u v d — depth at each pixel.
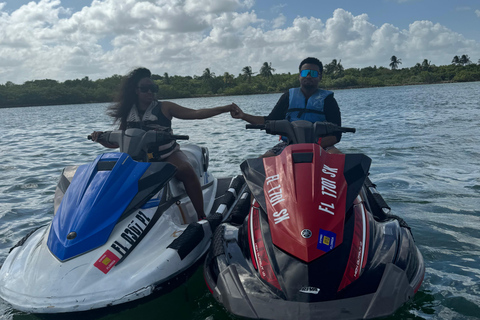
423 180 5.95
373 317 2.19
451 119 14.33
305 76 4.08
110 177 3.03
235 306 2.36
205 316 2.58
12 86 187.38
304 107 4.16
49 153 10.60
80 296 2.46
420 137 10.13
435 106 22.19
